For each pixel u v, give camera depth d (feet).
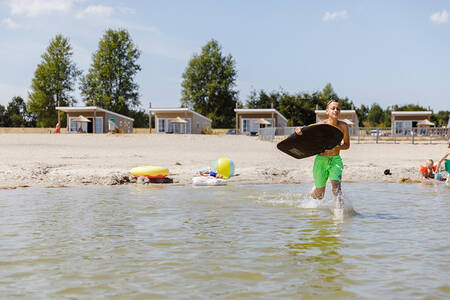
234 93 241.55
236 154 71.46
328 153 21.83
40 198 26.86
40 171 42.57
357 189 32.91
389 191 31.48
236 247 13.89
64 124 212.43
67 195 28.55
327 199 26.35
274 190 32.01
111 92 214.90
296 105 223.92
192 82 240.94
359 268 11.54
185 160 60.75
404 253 13.07
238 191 31.22
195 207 22.91
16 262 12.17
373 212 21.35
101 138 98.43
